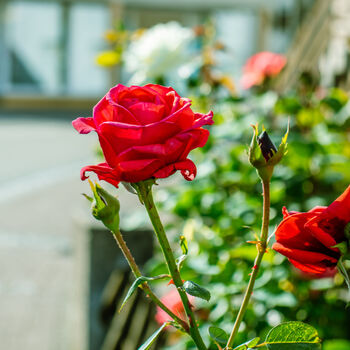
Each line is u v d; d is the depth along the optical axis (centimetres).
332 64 220
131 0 1101
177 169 51
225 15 1110
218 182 153
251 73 190
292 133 149
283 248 52
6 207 464
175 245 147
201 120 51
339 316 120
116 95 52
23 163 616
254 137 54
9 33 1079
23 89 1101
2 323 272
